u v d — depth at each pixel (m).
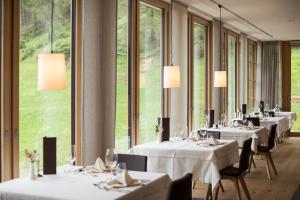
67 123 5.18
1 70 4.13
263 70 13.87
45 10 4.79
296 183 6.90
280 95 13.71
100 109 5.47
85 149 5.26
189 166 5.11
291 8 8.49
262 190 6.40
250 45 13.76
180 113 7.96
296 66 13.75
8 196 3.11
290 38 13.40
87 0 5.24
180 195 2.95
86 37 5.24
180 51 7.98
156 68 7.48
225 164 5.46
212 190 5.00
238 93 12.09
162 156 5.24
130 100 6.66
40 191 3.11
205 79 9.95
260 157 9.58
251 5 8.23
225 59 10.88
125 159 4.29
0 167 4.13
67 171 3.81
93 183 3.35
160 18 7.57
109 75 5.61
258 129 7.65
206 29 9.88
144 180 3.42
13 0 4.24
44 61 3.64
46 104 4.80
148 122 7.24
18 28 4.30
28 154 3.55
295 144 11.88
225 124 8.31
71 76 5.24
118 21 6.30
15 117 4.27
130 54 6.61
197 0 7.81
